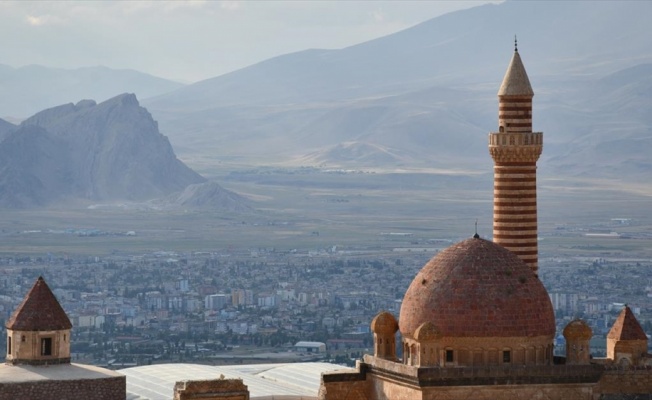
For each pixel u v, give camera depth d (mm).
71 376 148750
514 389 128875
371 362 137125
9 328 152125
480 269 130250
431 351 129000
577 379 129625
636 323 146250
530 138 163125
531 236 164125
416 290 131750
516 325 128625
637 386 144375
